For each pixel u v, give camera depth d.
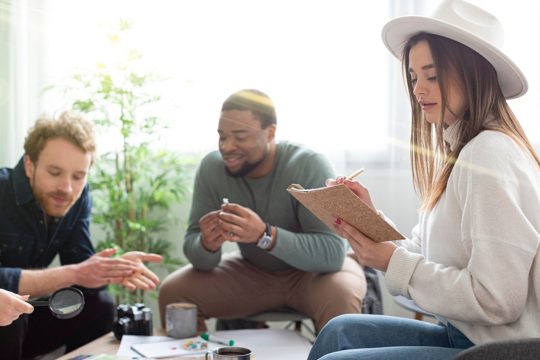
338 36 2.90
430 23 1.35
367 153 2.86
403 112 2.83
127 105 2.98
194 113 3.02
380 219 1.28
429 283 1.26
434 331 1.45
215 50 3.01
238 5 2.99
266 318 2.33
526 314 1.22
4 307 1.46
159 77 2.96
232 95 2.25
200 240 2.27
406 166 2.82
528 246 1.18
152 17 3.05
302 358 1.71
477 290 1.19
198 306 2.28
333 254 2.18
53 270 1.97
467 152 1.27
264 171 2.29
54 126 2.07
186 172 3.05
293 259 2.14
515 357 0.84
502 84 1.40
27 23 3.11
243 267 2.35
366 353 1.26
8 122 3.09
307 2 2.93
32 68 3.12
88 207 2.31
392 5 2.85
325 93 2.91
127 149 2.93
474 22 1.41
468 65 1.34
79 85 3.10
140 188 2.99
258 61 2.97
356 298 2.13
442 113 1.36
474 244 1.20
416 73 1.39
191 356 1.65
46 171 2.04
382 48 2.87
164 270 3.04
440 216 1.31
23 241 2.11
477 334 1.26
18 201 2.07
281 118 2.93
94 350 1.81
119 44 3.04
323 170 2.24
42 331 2.19
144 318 1.94
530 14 2.66
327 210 1.38
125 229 2.95
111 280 1.97
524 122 2.68
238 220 2.09
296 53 2.94
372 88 2.87
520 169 1.23
